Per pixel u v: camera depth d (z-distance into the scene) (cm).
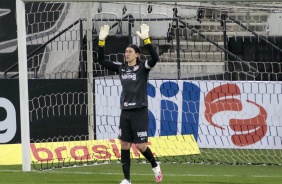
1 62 6125
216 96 5225
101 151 4753
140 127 3659
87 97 5197
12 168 4397
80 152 4716
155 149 4956
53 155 4641
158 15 6650
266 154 5084
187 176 4081
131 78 3644
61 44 6066
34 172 4191
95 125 5228
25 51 4162
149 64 3628
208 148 5244
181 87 5238
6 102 5131
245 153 5112
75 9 6134
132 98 3647
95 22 6341
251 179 3988
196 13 6806
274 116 5194
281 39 6150
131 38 5938
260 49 6141
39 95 5203
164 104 5247
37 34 6112
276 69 6122
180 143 5053
